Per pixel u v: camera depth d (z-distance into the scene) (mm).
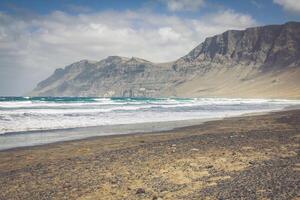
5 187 12578
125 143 22562
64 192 11672
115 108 62219
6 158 18062
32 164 16484
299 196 9812
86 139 25078
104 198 10852
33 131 29641
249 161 14984
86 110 52875
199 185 11688
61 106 63438
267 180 11727
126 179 12914
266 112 56656
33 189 12195
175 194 10812
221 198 10062
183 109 65812
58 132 29281
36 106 60438
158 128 32375
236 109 68938
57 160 17297
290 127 29438
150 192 11180
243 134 24969
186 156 16688
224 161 15266
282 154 16516
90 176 13625
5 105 60969
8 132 28734
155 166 14812
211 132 27703
